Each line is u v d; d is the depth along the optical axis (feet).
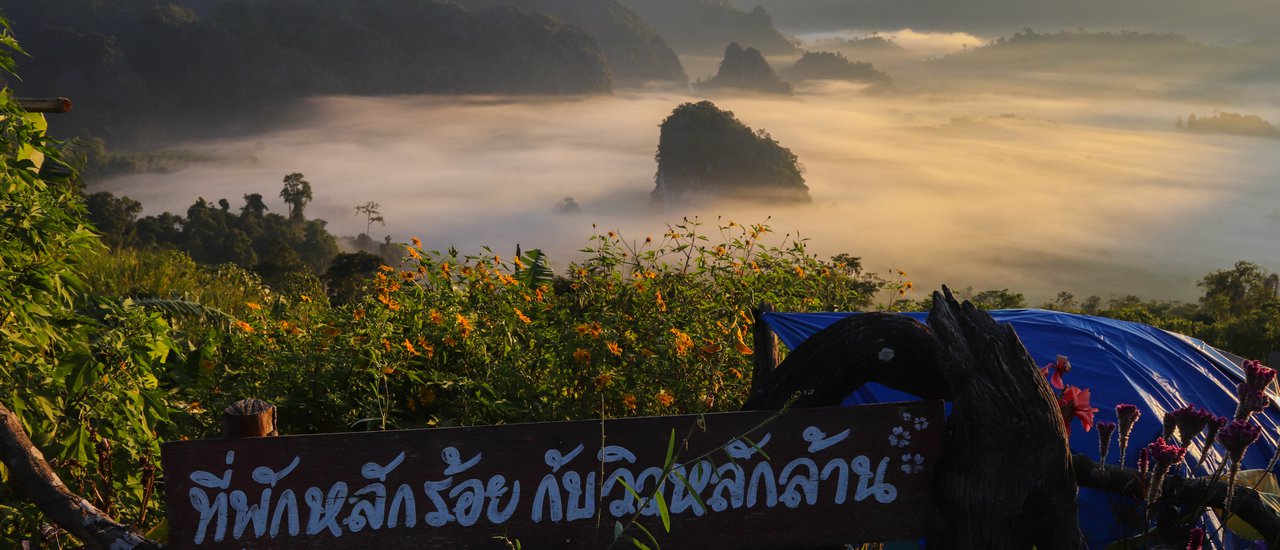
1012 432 6.97
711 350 15.21
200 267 37.22
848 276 24.08
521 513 6.72
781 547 7.04
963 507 7.01
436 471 6.62
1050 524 7.07
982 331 7.45
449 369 14.97
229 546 6.43
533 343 16.14
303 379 13.93
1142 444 10.73
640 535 6.84
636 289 17.51
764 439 6.99
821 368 8.38
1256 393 6.94
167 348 11.71
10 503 9.05
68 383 10.25
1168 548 7.75
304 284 21.49
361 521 6.55
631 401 14.21
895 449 7.15
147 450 10.88
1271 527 7.95
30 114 12.10
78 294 11.63
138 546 6.90
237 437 6.93
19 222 10.61
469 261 17.57
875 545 9.23
